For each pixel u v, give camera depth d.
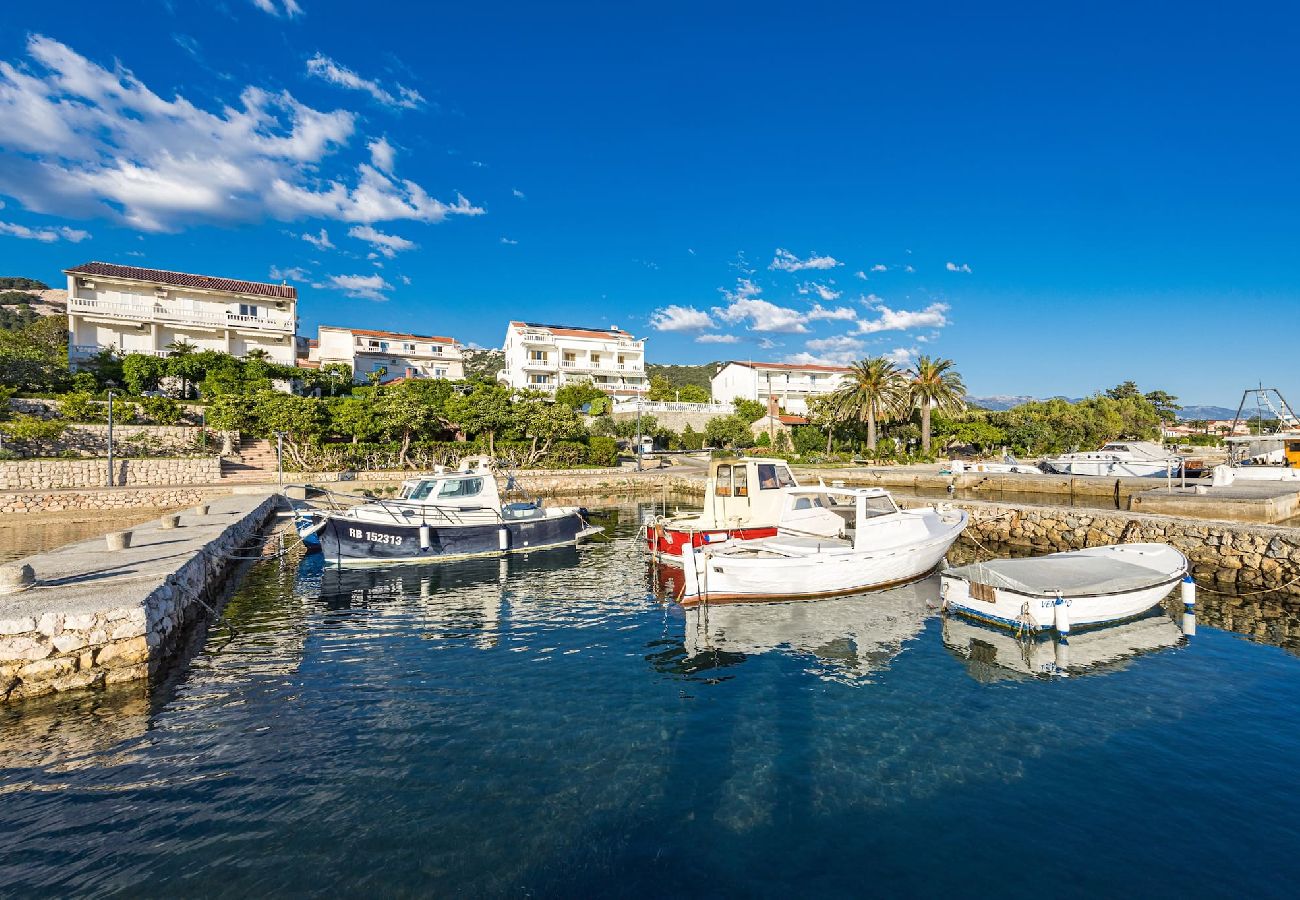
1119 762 8.21
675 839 6.62
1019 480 41.62
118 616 10.55
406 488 23.00
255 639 13.34
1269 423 57.50
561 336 84.00
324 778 7.75
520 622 14.66
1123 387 98.75
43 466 35.62
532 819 6.94
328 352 75.44
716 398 99.06
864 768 8.06
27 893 5.70
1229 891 5.87
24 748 8.41
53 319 70.69
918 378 61.53
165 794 7.37
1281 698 10.26
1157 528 22.64
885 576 17.30
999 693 10.48
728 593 15.73
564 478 48.91
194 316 56.97
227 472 42.22
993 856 6.36
